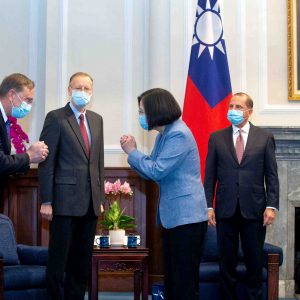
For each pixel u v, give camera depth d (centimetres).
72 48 575
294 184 550
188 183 310
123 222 453
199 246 311
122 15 580
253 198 417
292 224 549
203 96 527
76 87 389
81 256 389
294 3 562
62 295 395
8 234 427
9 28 587
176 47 566
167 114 310
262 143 425
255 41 568
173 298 313
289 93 560
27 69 585
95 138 396
